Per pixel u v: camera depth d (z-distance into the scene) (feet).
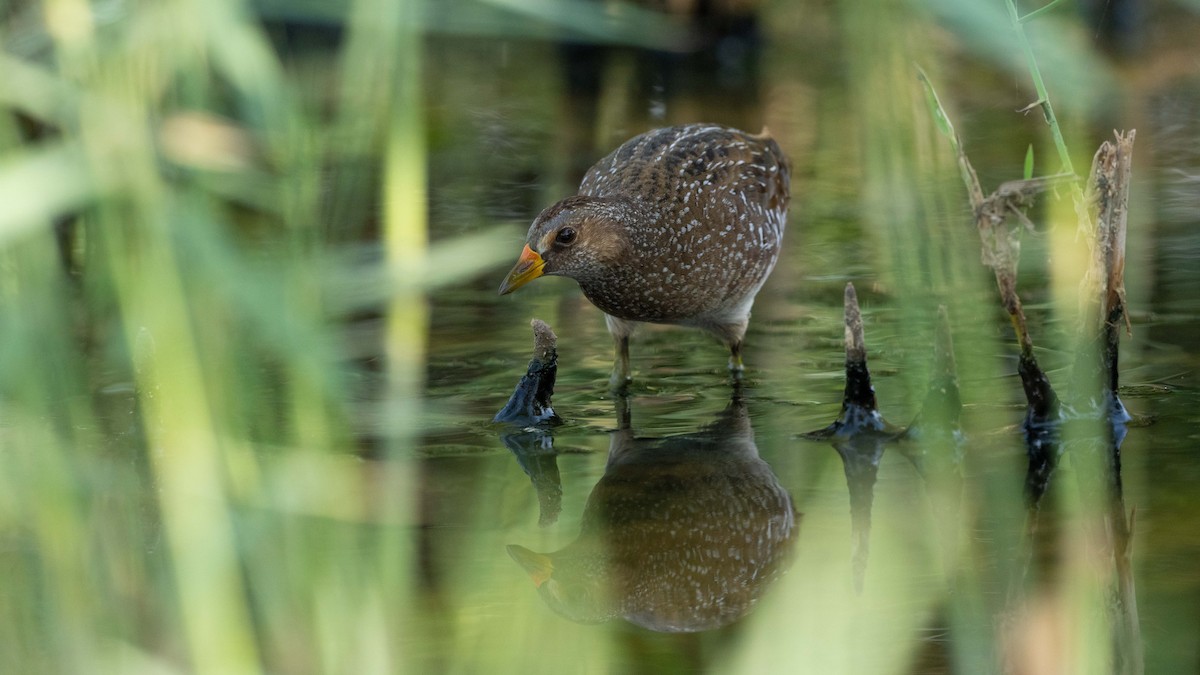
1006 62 28.27
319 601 22.68
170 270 24.02
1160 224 43.47
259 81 23.82
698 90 65.26
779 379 34.63
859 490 27.30
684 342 38.70
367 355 35.70
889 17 22.02
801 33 64.80
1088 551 23.72
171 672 20.77
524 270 34.91
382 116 24.97
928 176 28.58
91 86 22.03
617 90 66.39
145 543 25.36
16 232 21.93
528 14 23.36
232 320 27.14
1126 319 29.40
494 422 31.78
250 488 27.66
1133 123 55.01
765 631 21.24
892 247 32.17
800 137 56.34
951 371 29.63
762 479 28.09
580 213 34.94
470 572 23.85
